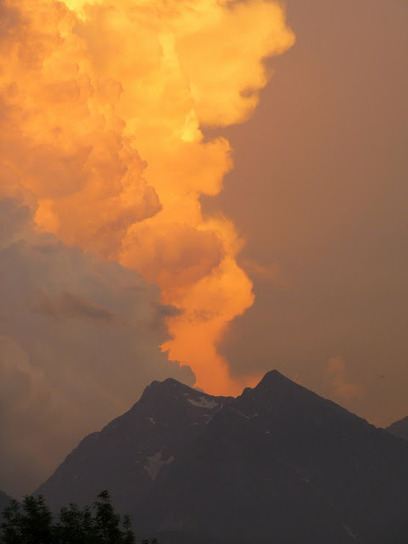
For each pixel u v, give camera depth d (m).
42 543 167.00
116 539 171.12
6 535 166.00
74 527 170.88
